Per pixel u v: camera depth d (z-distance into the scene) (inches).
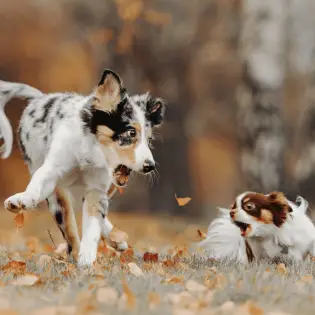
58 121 350.9
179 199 393.7
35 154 367.6
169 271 335.0
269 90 743.1
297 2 1040.2
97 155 338.3
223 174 1873.8
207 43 1143.0
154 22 1028.5
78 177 347.6
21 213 342.6
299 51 1058.1
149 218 846.5
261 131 742.5
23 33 1411.2
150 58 1106.7
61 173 340.8
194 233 597.3
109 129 335.0
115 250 389.1
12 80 1451.8
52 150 341.1
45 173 336.8
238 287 286.4
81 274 315.6
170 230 662.5
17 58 1441.9
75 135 339.3
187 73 1154.0
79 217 594.9
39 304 263.0
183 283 300.5
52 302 265.6
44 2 1328.7
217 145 1697.8
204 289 285.9
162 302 266.5
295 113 1117.1
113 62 1073.5
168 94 1150.3
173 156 1226.0
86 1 1087.6
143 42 1092.5
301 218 371.2
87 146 337.7
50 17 1357.0
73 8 1144.8
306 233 367.9
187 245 469.7
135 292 278.1
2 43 1422.2
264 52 743.7
